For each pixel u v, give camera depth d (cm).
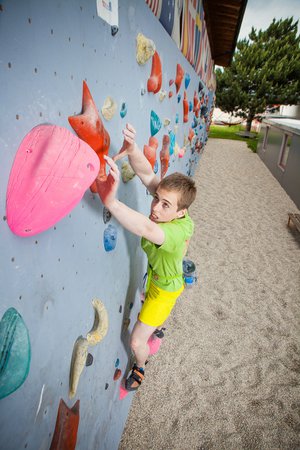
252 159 1198
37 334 89
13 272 75
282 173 852
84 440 143
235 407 238
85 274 125
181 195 139
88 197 120
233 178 901
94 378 150
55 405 107
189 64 411
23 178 70
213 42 893
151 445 208
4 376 71
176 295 186
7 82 64
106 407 175
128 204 187
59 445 110
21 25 67
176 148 340
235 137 1845
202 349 287
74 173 81
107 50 124
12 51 65
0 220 67
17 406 82
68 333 112
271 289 388
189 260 405
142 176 162
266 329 320
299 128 774
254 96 1795
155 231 133
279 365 278
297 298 374
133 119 173
